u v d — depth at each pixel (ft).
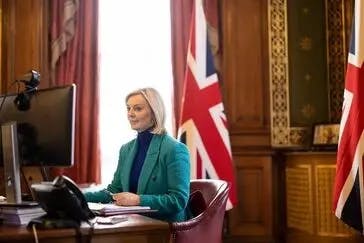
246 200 13.67
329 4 14.51
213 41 14.15
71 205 4.83
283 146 13.94
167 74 14.55
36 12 13.74
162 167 7.01
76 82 13.73
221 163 12.12
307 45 14.33
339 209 9.59
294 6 14.32
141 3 14.64
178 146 7.08
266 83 14.19
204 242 6.59
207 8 14.17
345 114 9.68
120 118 14.25
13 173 5.59
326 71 14.38
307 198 12.46
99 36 14.01
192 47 12.48
